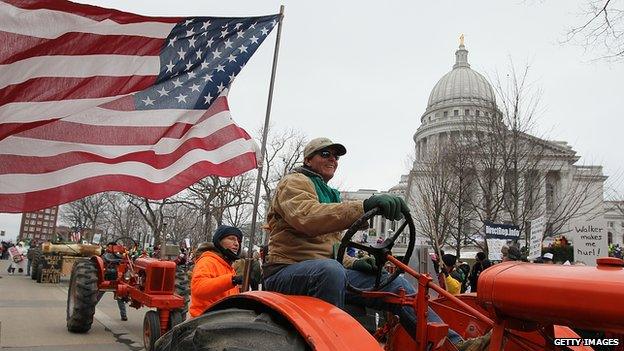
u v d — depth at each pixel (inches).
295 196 108.3
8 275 833.5
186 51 200.7
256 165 209.6
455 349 101.6
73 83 181.3
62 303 488.4
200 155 201.5
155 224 1149.1
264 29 211.0
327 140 129.2
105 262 374.6
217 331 83.2
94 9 181.3
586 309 73.3
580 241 397.4
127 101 193.6
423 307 103.9
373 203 101.0
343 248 106.3
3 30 171.5
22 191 178.7
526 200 692.1
